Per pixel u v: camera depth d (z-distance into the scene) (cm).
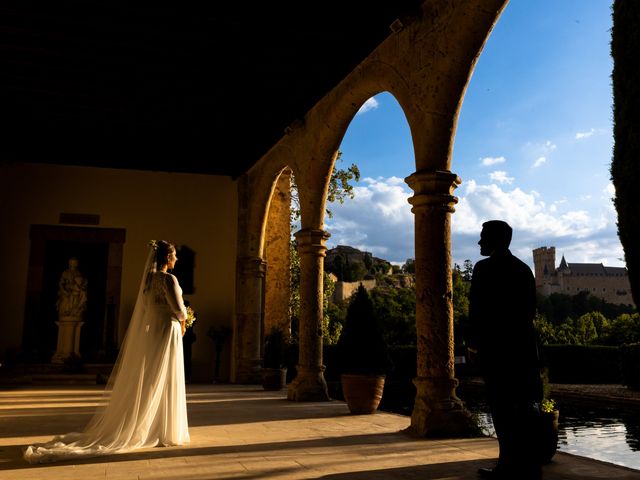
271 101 920
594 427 665
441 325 531
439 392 518
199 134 1112
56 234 1256
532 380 329
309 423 589
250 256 1235
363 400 663
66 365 1167
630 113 629
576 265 11081
